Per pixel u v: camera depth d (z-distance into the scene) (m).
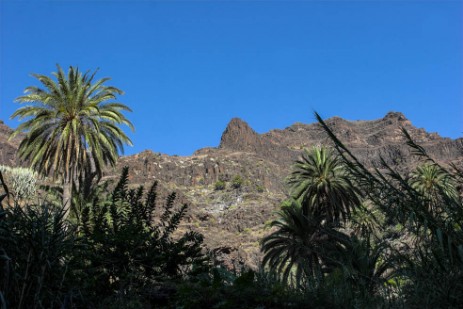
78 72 40.88
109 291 6.70
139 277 7.09
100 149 39.88
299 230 37.25
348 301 6.04
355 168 6.40
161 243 7.53
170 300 6.84
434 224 5.89
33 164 39.66
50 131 39.72
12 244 4.66
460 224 5.88
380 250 6.20
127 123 42.31
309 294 6.42
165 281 7.34
